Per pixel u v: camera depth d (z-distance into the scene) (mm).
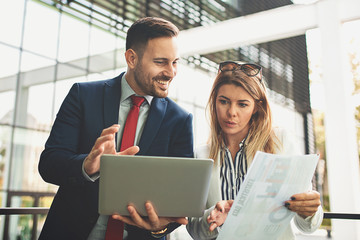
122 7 5426
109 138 982
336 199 4754
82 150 1250
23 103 6812
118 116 1291
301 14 5246
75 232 1165
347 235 4598
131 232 1204
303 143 10625
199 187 975
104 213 985
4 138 6648
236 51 6934
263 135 1394
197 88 8180
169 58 1239
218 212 1132
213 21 6078
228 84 1354
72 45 7176
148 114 1312
